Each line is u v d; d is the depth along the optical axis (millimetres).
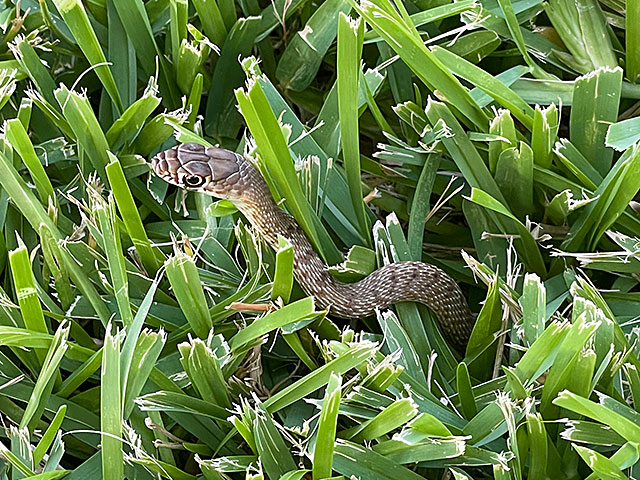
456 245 451
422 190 437
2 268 429
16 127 416
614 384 406
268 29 462
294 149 437
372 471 389
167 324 420
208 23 453
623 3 462
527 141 449
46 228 413
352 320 431
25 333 401
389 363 398
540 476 394
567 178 437
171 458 407
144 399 396
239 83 459
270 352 426
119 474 388
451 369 420
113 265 402
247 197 413
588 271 439
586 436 391
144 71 459
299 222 422
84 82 461
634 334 411
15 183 412
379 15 422
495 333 417
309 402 398
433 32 465
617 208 420
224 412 405
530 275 404
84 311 420
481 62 469
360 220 435
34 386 412
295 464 396
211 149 414
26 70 440
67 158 443
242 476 404
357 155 427
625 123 422
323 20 454
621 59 459
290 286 411
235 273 432
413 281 418
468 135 436
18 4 448
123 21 445
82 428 411
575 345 389
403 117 445
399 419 390
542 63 466
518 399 395
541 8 460
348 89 420
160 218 447
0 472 400
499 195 433
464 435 398
